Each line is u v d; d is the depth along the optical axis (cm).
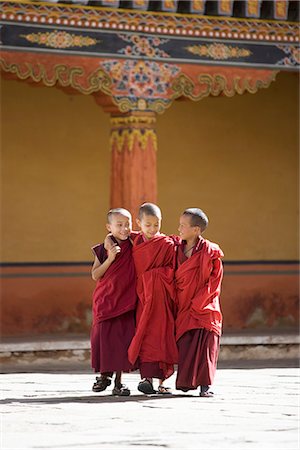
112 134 2766
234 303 3291
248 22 2831
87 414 1720
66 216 3141
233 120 3328
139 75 2720
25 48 2591
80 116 3167
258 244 3334
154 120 2745
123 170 2742
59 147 3142
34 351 2762
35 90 3120
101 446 1445
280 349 2992
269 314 3319
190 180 3281
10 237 3077
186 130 3284
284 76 3359
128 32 2703
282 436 1532
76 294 3127
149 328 1938
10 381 2300
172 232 3253
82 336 3009
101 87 2680
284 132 3372
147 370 1941
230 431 1570
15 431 1564
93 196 3170
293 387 2145
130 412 1744
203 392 1953
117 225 1948
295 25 2889
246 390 2083
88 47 2656
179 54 2761
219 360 2928
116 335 1941
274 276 3334
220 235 3300
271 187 3359
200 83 2788
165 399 1917
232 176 3325
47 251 3112
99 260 1959
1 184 3073
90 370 2616
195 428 1592
